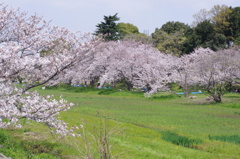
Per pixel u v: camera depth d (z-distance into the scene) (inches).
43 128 655.8
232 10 2662.4
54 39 605.0
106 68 2182.6
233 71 1414.9
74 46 604.7
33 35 569.6
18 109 506.6
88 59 746.8
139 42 2529.5
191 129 784.3
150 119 916.0
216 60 1397.6
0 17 562.3
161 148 592.1
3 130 629.9
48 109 542.6
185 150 585.6
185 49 2721.5
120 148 568.7
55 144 574.2
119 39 2920.8
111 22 2910.9
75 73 2159.2
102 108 1133.1
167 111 1096.2
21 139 589.9
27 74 527.2
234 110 1139.3
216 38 2485.2
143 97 1651.1
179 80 1754.4
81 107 1131.3
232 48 1887.3
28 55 545.6
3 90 475.2
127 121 876.6
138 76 2087.8
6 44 523.8
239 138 681.6
